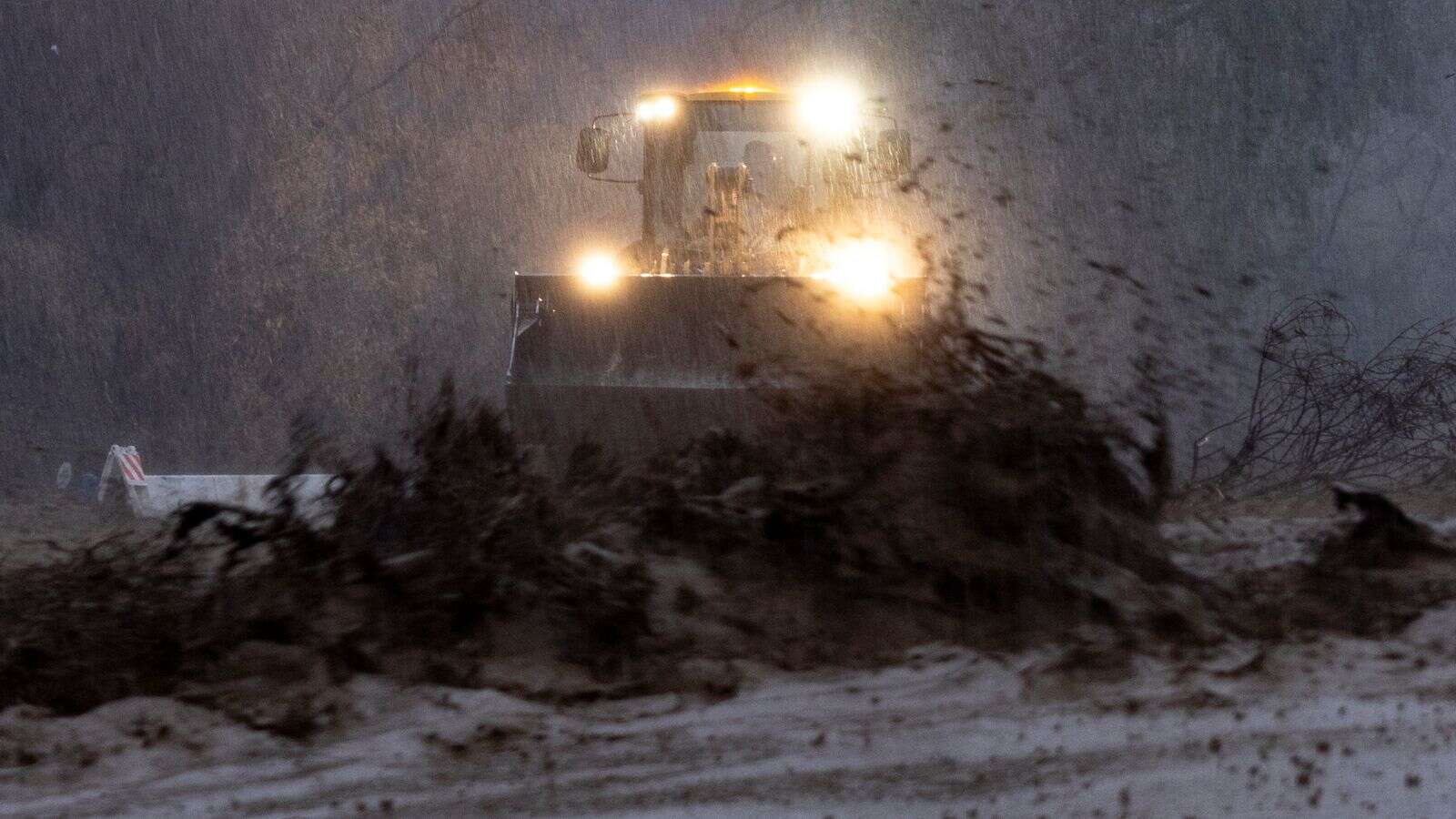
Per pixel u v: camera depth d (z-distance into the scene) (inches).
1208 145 4158.5
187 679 914.1
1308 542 1357.0
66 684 906.1
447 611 955.3
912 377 1179.9
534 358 1605.6
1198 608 1031.6
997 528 1069.8
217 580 1030.4
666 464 1181.7
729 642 970.7
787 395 1182.9
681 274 1660.9
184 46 4950.8
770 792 687.7
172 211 4835.1
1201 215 4094.5
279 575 1016.9
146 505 2463.1
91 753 783.7
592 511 1120.2
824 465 1111.6
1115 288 1542.8
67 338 4308.6
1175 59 4207.7
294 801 700.7
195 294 4544.8
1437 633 979.9
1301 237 4382.4
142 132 4931.1
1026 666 898.1
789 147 1943.9
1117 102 4099.4
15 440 3882.9
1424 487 1919.3
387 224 4323.3
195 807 695.7
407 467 1125.7
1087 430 1174.3
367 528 1067.3
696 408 1571.1
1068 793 671.8
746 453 1164.5
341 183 4399.6
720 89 2030.0
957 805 660.1
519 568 985.5
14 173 4881.9
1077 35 4192.9
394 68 4594.0
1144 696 830.5
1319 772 686.5
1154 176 3794.3
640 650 936.3
